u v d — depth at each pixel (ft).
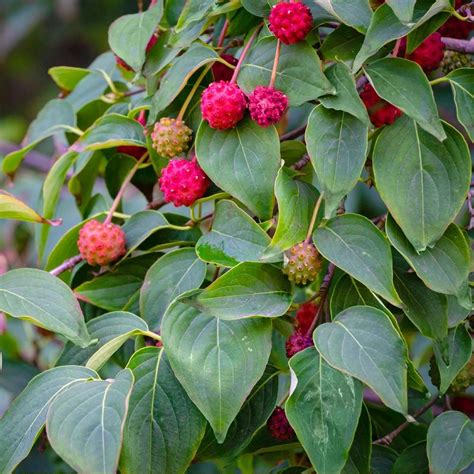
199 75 2.61
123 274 2.65
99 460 2.24
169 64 2.65
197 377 2.34
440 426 2.44
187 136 2.56
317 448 2.31
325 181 2.36
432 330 2.46
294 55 2.44
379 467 2.55
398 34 2.34
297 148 2.61
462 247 2.41
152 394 2.40
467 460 2.41
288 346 2.47
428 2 2.40
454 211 2.39
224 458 2.58
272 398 2.50
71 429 2.27
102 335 2.50
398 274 2.51
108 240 2.60
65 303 2.44
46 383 2.39
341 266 2.36
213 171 2.46
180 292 2.52
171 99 2.50
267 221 2.43
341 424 2.32
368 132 2.44
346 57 2.48
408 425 2.66
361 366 2.32
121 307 2.64
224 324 2.38
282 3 2.43
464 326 2.49
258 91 2.42
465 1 2.62
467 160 2.40
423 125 2.35
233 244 2.44
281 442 2.58
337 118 2.40
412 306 2.48
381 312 2.37
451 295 2.48
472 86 2.45
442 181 2.40
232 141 2.46
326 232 2.40
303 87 2.42
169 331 2.37
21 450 2.32
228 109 2.43
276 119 2.42
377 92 2.38
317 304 2.60
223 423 2.32
